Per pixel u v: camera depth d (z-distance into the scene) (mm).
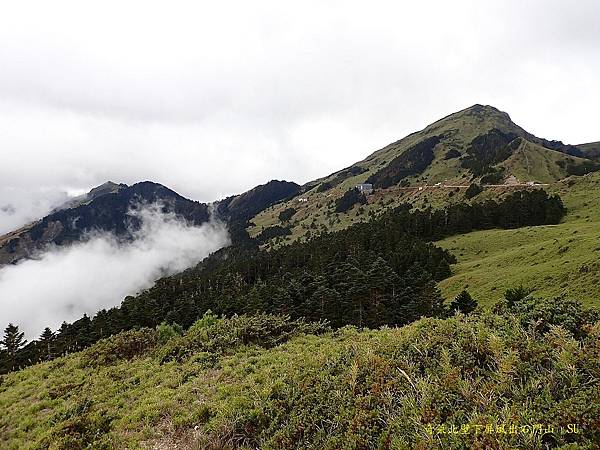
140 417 12875
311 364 12938
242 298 73938
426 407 7000
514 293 36531
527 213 114125
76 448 11125
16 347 82875
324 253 115750
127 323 77125
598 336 8117
